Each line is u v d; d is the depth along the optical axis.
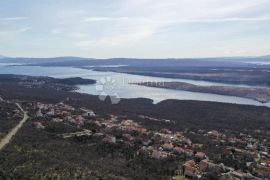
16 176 88.69
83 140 157.38
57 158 111.56
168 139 170.75
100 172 103.94
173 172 121.44
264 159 146.12
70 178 92.00
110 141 156.00
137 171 117.81
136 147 150.88
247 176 123.06
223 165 133.25
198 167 129.12
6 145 121.88
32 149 118.50
